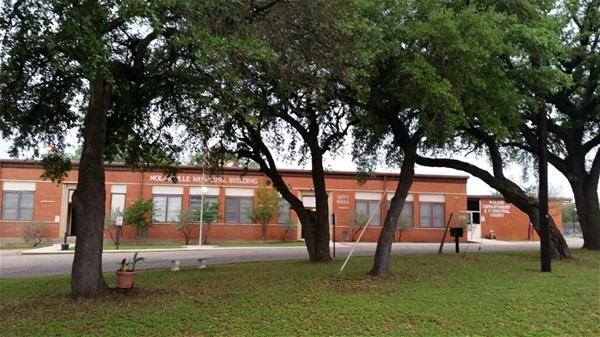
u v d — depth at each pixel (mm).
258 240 35250
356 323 7730
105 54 7023
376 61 10328
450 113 10312
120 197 33969
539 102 12711
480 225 41625
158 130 14250
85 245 9430
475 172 17188
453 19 10242
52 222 33188
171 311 8297
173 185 34656
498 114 11461
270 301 9023
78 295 9328
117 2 6715
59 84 11289
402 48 10414
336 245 30297
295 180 36094
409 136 12805
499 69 11234
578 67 17312
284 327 7512
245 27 8266
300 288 10258
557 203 42750
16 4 7152
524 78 12453
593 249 19469
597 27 16891
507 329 7484
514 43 11562
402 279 11305
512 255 17062
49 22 7113
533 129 19203
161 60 11258
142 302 8977
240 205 35375
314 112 13930
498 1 11680
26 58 9219
